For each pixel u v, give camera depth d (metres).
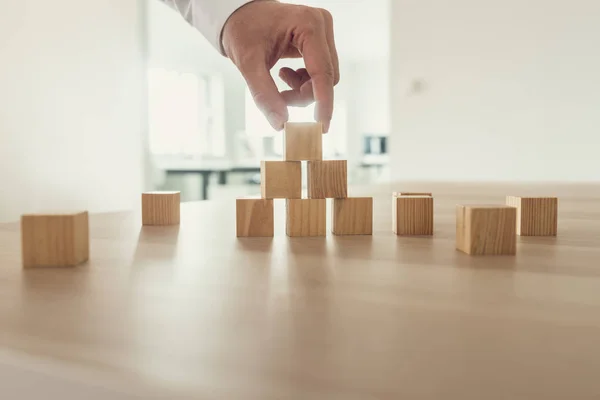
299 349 0.28
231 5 0.88
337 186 0.82
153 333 0.31
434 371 0.25
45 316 0.35
